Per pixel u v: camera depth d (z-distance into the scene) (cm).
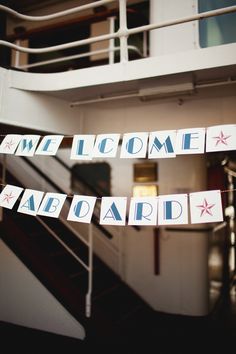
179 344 383
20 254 419
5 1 576
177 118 356
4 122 331
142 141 224
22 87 345
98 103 384
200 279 466
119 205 215
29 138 259
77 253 492
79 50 577
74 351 358
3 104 332
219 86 309
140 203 211
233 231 699
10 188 259
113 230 528
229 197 629
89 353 354
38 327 404
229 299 572
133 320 415
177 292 473
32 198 244
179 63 286
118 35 300
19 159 616
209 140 207
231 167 616
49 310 399
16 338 388
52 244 475
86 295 383
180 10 331
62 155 585
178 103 356
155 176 501
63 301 389
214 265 529
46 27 405
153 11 345
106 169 547
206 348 374
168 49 333
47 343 375
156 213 205
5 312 429
